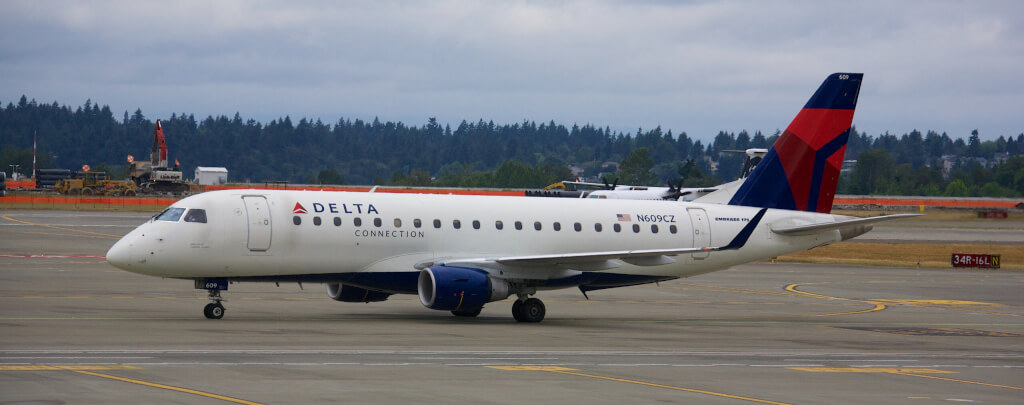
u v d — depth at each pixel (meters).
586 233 109.56
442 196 106.56
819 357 78.12
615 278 110.88
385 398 52.66
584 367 67.31
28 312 94.81
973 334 100.00
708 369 68.50
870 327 104.62
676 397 56.03
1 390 51.47
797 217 119.12
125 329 81.94
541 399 53.91
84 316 92.50
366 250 99.56
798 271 192.38
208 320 92.50
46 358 63.69
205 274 94.44
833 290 153.88
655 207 114.62
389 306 114.00
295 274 97.88
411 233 101.62
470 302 97.19
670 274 114.50
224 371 59.81
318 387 55.22
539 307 101.31
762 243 117.06
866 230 122.56
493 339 83.44
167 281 135.00
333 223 98.50
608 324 101.19
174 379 56.19
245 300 114.88
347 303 115.69
